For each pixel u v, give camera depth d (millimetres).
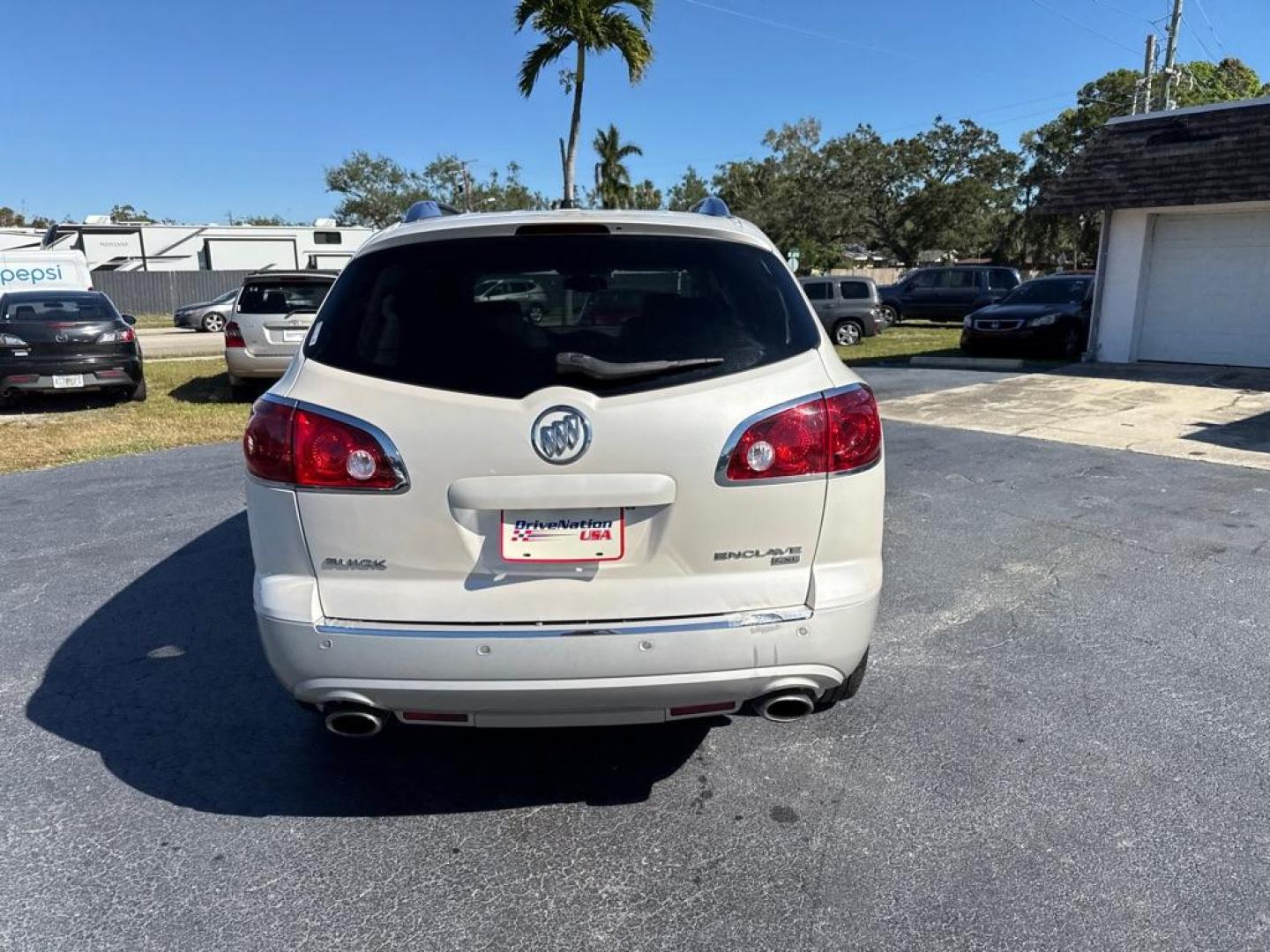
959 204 55000
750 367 2457
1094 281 14797
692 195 64625
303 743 3191
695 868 2504
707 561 2432
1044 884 2400
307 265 38188
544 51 16281
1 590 4684
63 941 2242
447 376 2395
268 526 2447
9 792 2887
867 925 2277
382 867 2525
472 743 3191
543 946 2230
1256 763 2932
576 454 2336
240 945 2234
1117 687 3463
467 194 60219
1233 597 4352
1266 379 11984
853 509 2496
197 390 12828
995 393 11172
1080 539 5273
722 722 3287
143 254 35688
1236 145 12383
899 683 3520
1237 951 2162
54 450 8508
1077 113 57250
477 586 2398
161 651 3928
